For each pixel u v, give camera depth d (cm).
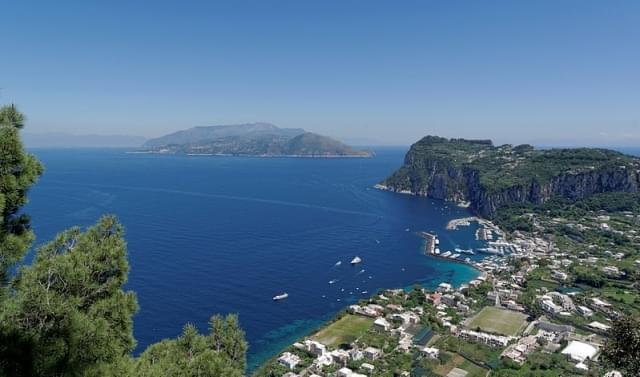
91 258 1931
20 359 1591
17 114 1816
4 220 1792
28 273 1780
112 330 1852
